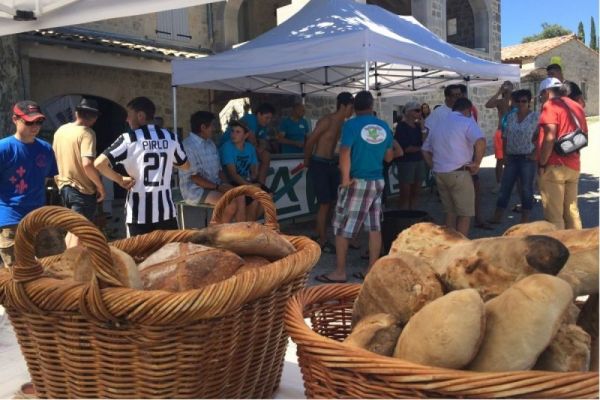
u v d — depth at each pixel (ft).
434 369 3.13
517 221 23.52
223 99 40.09
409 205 25.57
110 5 13.47
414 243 4.86
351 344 3.78
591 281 3.90
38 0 13.61
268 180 21.95
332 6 23.04
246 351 4.61
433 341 3.36
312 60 18.37
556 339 3.49
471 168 17.11
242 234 5.18
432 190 32.94
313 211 24.49
